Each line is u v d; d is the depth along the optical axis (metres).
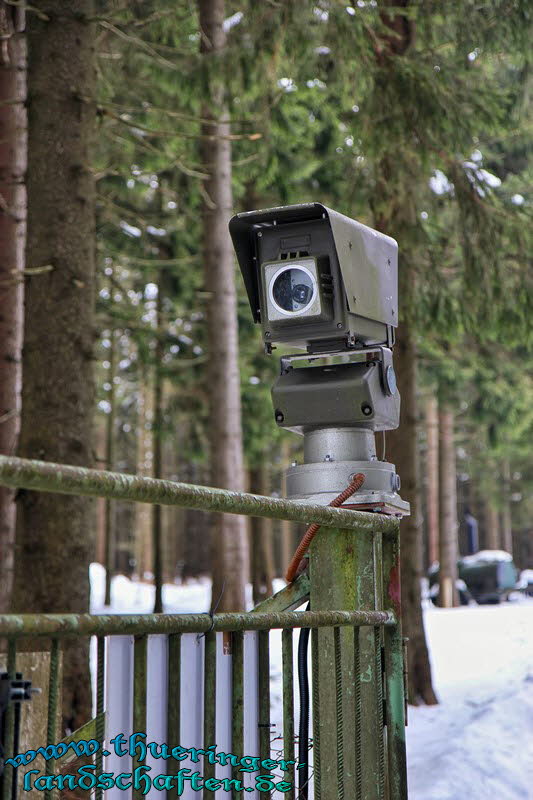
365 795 3.08
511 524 50.97
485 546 55.62
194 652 2.35
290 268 3.31
